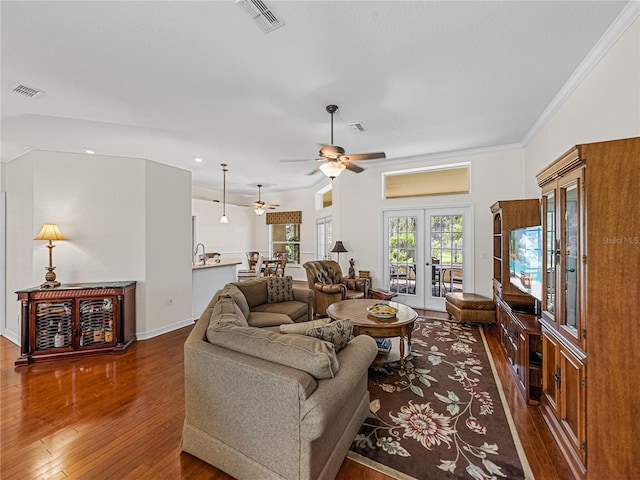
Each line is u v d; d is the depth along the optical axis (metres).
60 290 3.21
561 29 2.01
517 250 3.27
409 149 4.76
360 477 1.62
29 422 2.08
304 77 2.61
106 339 3.37
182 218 4.38
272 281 4.10
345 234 5.99
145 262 3.83
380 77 2.61
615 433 1.46
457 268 5.09
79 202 3.57
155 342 3.71
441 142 4.42
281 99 3.01
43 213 3.43
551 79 2.66
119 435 1.95
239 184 8.16
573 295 1.77
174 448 1.84
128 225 3.77
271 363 1.55
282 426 1.44
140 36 2.07
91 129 3.83
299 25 1.96
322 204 8.45
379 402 2.38
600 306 1.48
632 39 1.89
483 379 2.75
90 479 1.59
